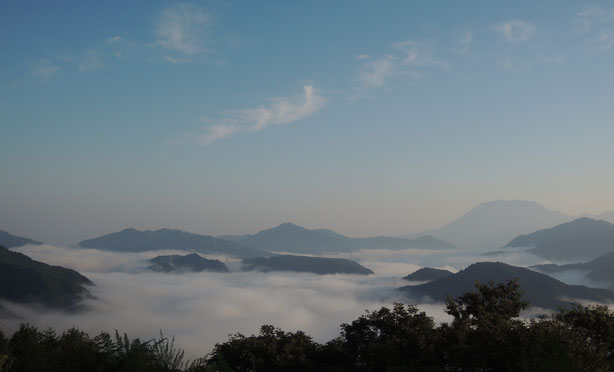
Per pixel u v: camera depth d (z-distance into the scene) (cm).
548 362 750
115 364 735
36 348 724
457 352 1127
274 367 3650
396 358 2402
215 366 808
